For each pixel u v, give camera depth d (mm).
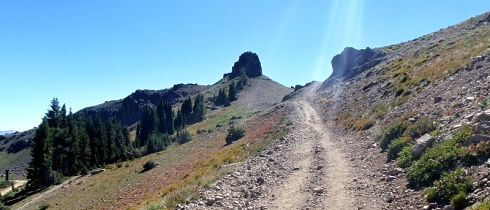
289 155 26828
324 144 28938
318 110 62062
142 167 68625
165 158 73312
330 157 23141
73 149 96750
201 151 62938
